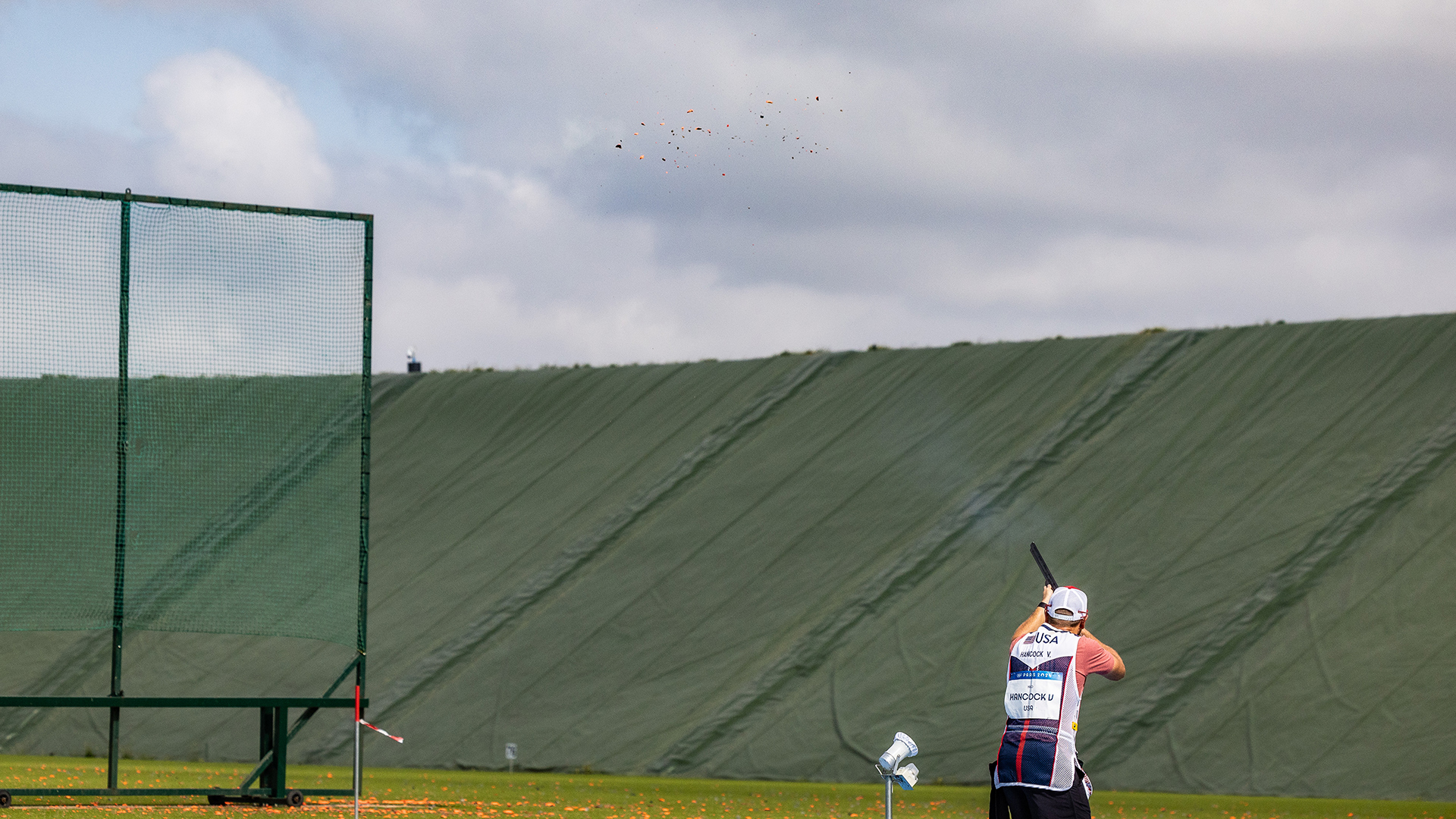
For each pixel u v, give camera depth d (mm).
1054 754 17875
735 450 86500
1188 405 76125
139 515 42250
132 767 59500
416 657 74500
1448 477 63812
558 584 77688
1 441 58281
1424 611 57375
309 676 74000
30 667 77062
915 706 61125
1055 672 18203
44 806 37156
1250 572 63000
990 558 69688
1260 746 53688
